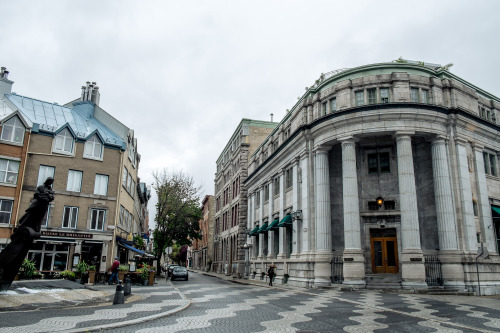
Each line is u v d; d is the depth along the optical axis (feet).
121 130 112.16
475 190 81.51
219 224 213.46
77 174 98.43
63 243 91.35
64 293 50.65
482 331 30.50
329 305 48.91
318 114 91.61
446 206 75.97
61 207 94.22
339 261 80.79
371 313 41.11
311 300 55.62
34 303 42.32
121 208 109.81
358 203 82.07
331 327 32.01
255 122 168.96
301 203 95.45
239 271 148.56
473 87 90.84
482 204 80.94
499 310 44.68
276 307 46.32
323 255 81.97
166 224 151.02
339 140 82.69
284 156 110.32
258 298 58.54
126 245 107.04
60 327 28.14
